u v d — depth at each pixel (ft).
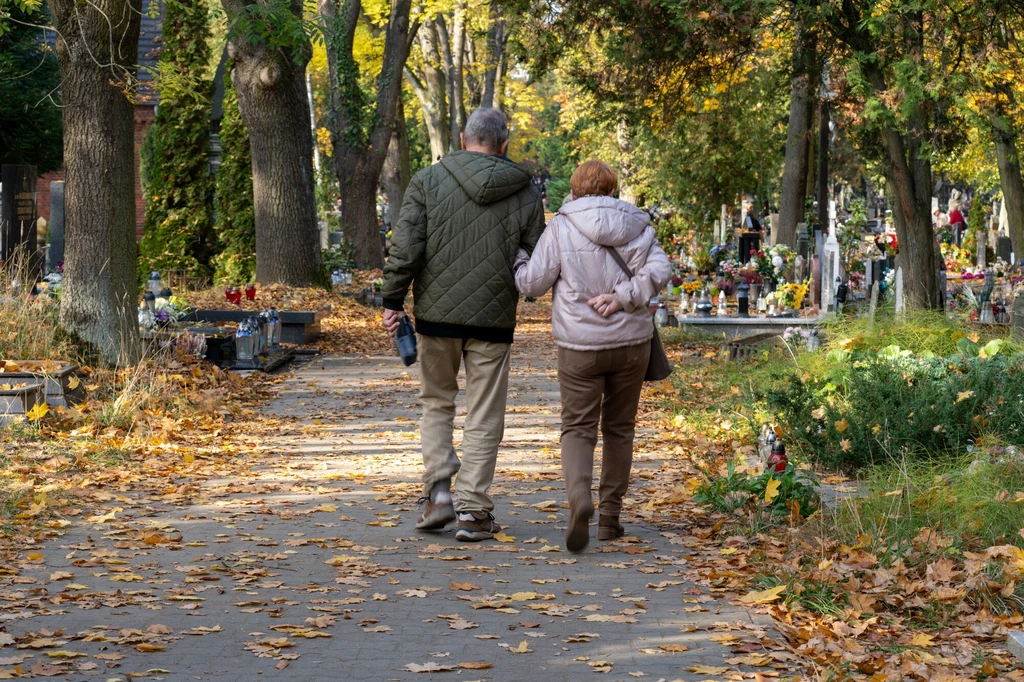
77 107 46.39
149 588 20.22
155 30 150.61
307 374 58.49
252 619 18.49
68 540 23.86
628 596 20.08
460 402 47.78
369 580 20.90
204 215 101.19
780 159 125.90
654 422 42.06
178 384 46.01
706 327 73.15
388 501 28.22
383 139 112.47
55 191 89.04
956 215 173.17
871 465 30.73
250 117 83.97
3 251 72.79
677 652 17.11
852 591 20.02
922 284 61.36
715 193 123.85
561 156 296.30
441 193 22.99
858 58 56.75
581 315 22.03
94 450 34.17
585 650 17.19
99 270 46.50
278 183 84.23
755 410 39.86
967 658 17.29
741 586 20.54
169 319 57.31
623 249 22.06
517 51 74.69
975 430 31.24
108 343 46.52
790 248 94.48
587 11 67.87
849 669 16.39
